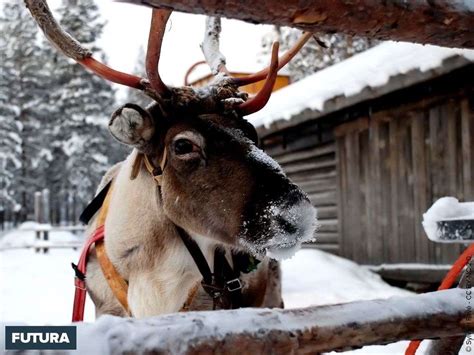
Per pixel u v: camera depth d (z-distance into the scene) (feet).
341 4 3.82
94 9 105.81
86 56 8.46
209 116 8.49
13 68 118.21
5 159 110.11
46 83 118.93
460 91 26.18
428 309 4.57
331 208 35.37
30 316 23.06
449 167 26.86
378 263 30.94
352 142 33.09
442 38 4.42
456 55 22.21
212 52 10.07
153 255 8.96
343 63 42.01
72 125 108.68
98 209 11.40
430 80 25.66
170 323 3.55
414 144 28.81
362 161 32.35
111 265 9.51
